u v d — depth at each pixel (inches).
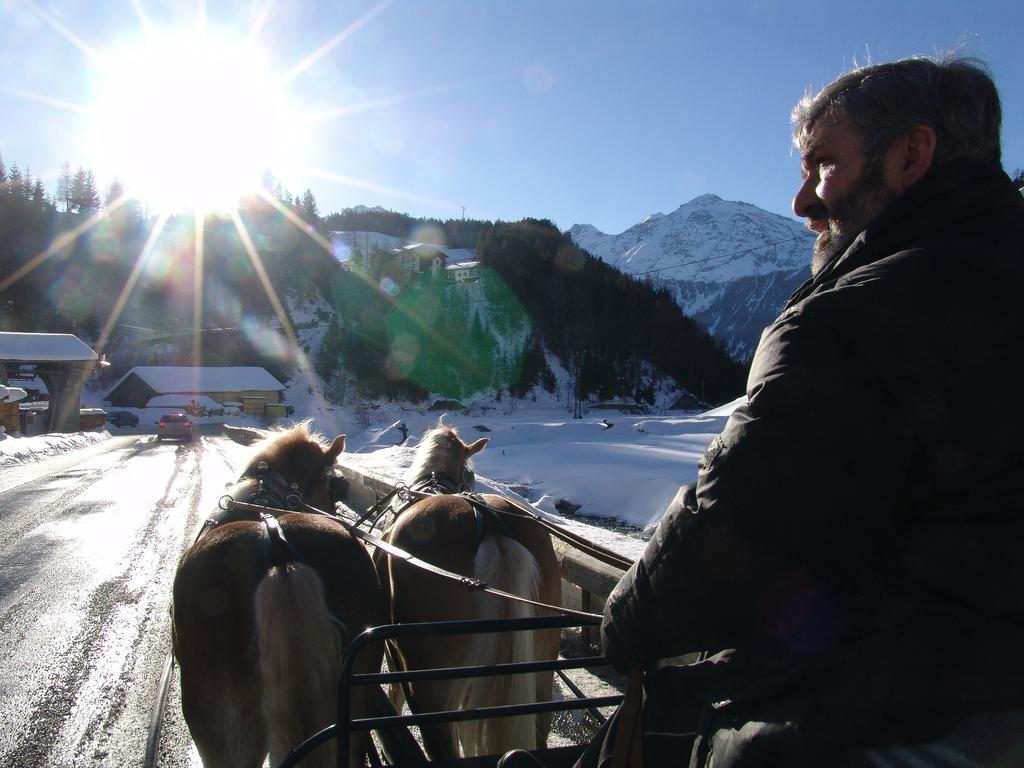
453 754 135.3
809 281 66.7
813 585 55.2
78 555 362.9
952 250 56.5
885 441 53.9
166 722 175.5
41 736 167.8
